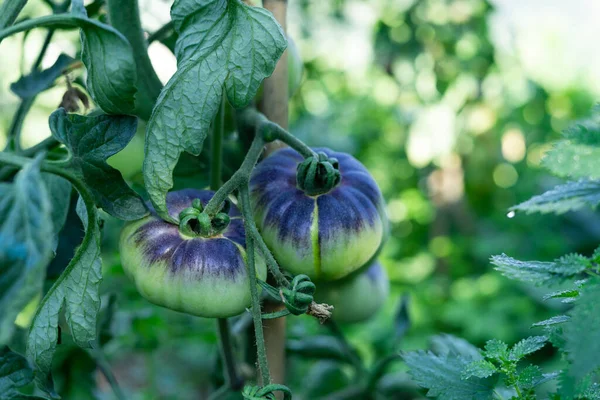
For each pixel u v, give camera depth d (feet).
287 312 1.59
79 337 1.64
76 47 2.50
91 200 1.55
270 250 1.74
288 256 1.73
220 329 2.09
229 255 1.64
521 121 7.97
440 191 8.07
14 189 1.27
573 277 1.40
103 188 1.61
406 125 7.64
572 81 9.34
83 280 1.62
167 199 1.71
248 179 1.66
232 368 2.15
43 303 1.63
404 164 8.31
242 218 1.73
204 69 1.57
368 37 6.93
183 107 1.57
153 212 1.68
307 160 1.73
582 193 1.38
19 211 1.25
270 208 1.74
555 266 1.41
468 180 8.18
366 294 2.08
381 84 7.85
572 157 1.35
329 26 6.83
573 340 1.28
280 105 1.97
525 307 5.96
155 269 1.62
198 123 1.57
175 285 1.62
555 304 5.81
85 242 1.61
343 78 8.04
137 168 2.02
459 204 8.02
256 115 1.88
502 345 1.54
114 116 1.60
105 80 1.55
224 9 1.57
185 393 3.88
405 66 6.34
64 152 2.03
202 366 3.99
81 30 1.54
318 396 2.81
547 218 7.15
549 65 9.52
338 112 7.93
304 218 1.72
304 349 2.54
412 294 6.59
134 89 1.56
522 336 5.80
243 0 1.90
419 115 7.35
